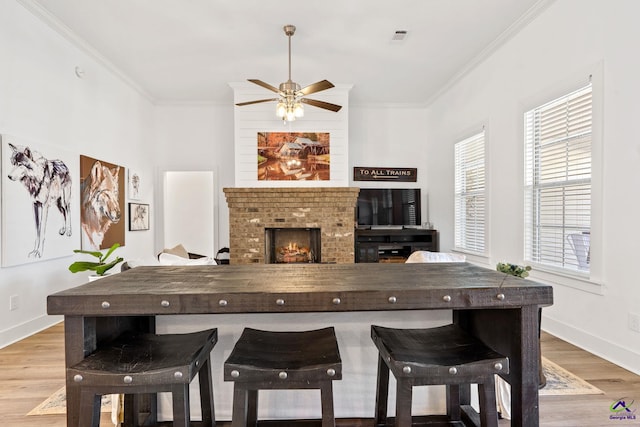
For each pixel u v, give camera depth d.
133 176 5.12
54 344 2.99
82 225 3.91
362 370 1.69
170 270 1.62
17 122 3.05
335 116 5.25
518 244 3.61
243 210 5.05
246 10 3.27
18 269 3.08
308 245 5.40
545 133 3.29
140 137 5.35
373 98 5.82
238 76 4.84
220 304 1.16
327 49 4.07
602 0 2.60
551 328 3.16
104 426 1.78
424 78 4.97
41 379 2.37
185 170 5.91
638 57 2.34
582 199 2.87
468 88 4.68
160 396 1.69
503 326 1.36
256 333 1.45
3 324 2.94
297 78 4.92
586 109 2.81
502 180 3.90
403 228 6.01
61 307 1.14
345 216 5.09
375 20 3.46
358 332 1.69
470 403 1.77
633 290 2.40
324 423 1.15
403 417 1.17
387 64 4.49
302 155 5.24
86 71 4.03
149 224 5.65
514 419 1.30
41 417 1.92
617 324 2.52
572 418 1.87
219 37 3.78
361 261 5.70
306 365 1.16
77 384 1.11
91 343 1.24
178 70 4.63
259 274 1.50
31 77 3.21
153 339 1.38
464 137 4.80
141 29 3.60
